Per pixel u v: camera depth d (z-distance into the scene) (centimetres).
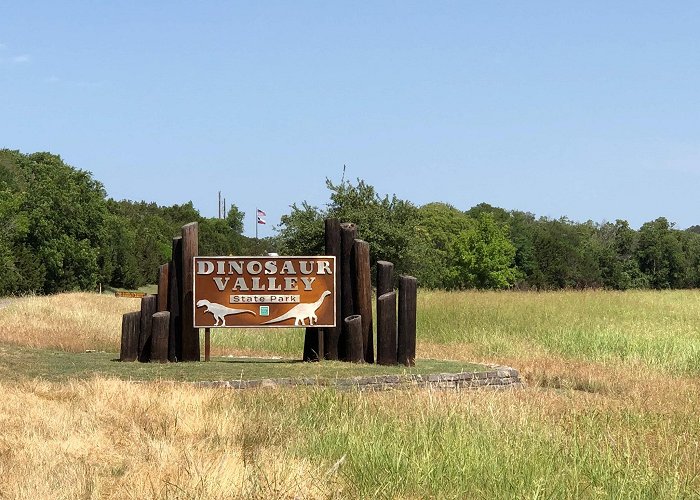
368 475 857
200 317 1925
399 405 1245
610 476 866
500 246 8044
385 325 1841
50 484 772
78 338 2369
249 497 758
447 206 11769
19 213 7962
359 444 959
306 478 830
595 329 2634
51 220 8131
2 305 4056
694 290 4666
